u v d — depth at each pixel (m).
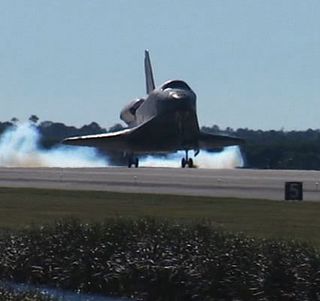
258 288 92.94
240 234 106.81
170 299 97.81
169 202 177.75
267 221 142.00
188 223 120.25
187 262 98.56
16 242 112.94
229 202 177.50
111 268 102.81
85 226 112.94
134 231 109.12
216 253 97.62
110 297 101.19
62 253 108.69
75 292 103.94
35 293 88.81
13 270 110.12
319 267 92.00
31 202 178.50
